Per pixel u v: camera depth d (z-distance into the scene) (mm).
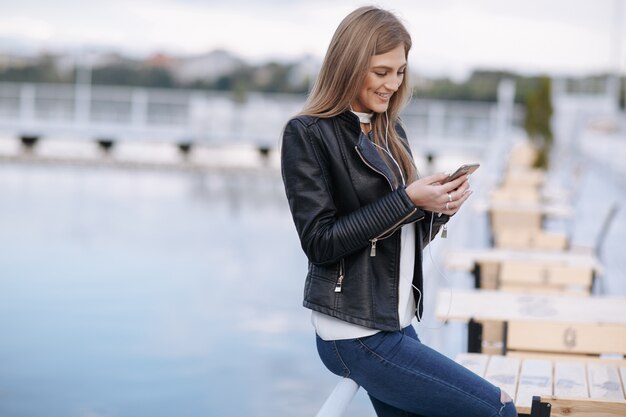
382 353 2564
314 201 2527
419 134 31406
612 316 4410
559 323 4195
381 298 2568
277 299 10773
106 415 6789
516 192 10977
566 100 36719
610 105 37062
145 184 24281
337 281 2566
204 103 32906
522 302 4664
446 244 5953
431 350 2594
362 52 2535
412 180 2738
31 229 15742
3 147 32344
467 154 31203
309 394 7348
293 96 50375
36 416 6797
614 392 3367
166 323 9523
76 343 8719
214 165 29000
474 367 3664
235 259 13438
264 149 32750
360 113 2701
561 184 19422
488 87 44281
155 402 7129
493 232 9422
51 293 10852
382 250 2584
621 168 20188
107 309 10117
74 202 19781
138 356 8320
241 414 6812
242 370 7938
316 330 2658
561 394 3340
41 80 50031
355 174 2576
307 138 2562
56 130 32500
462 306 4555
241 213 19062
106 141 32844
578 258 6520
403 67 2645
